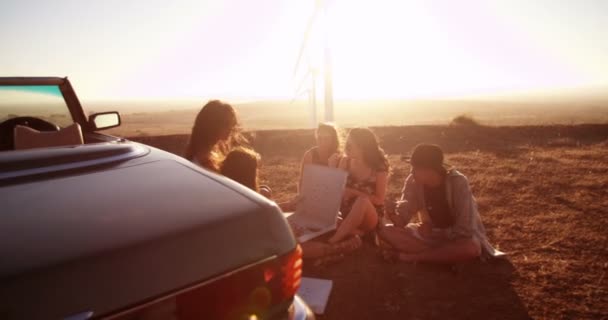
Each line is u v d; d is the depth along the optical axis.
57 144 2.71
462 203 3.46
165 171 1.58
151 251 1.01
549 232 4.41
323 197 3.83
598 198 5.63
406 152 10.64
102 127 3.42
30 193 1.29
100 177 1.47
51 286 0.89
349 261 3.77
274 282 1.23
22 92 2.96
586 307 2.93
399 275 3.48
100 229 1.05
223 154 3.25
